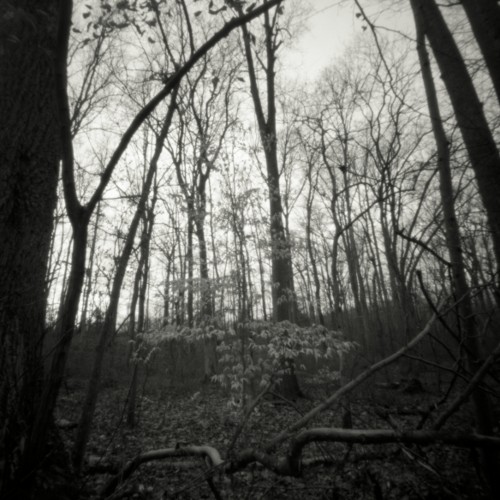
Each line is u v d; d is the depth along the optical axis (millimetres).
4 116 2133
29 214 2189
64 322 1546
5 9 1773
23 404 1928
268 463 1953
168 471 4277
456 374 2268
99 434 6090
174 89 2197
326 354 5336
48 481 2059
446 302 2453
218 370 11672
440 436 1615
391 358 2160
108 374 10266
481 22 2717
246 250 6012
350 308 17031
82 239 1467
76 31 2426
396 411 5953
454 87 3109
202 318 5934
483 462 3135
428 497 3309
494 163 2822
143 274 5988
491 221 2811
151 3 2211
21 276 2115
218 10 2395
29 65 2240
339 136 3439
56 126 2404
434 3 3326
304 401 7559
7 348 1982
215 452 2471
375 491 2730
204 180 7465
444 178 2939
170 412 8016
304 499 3152
